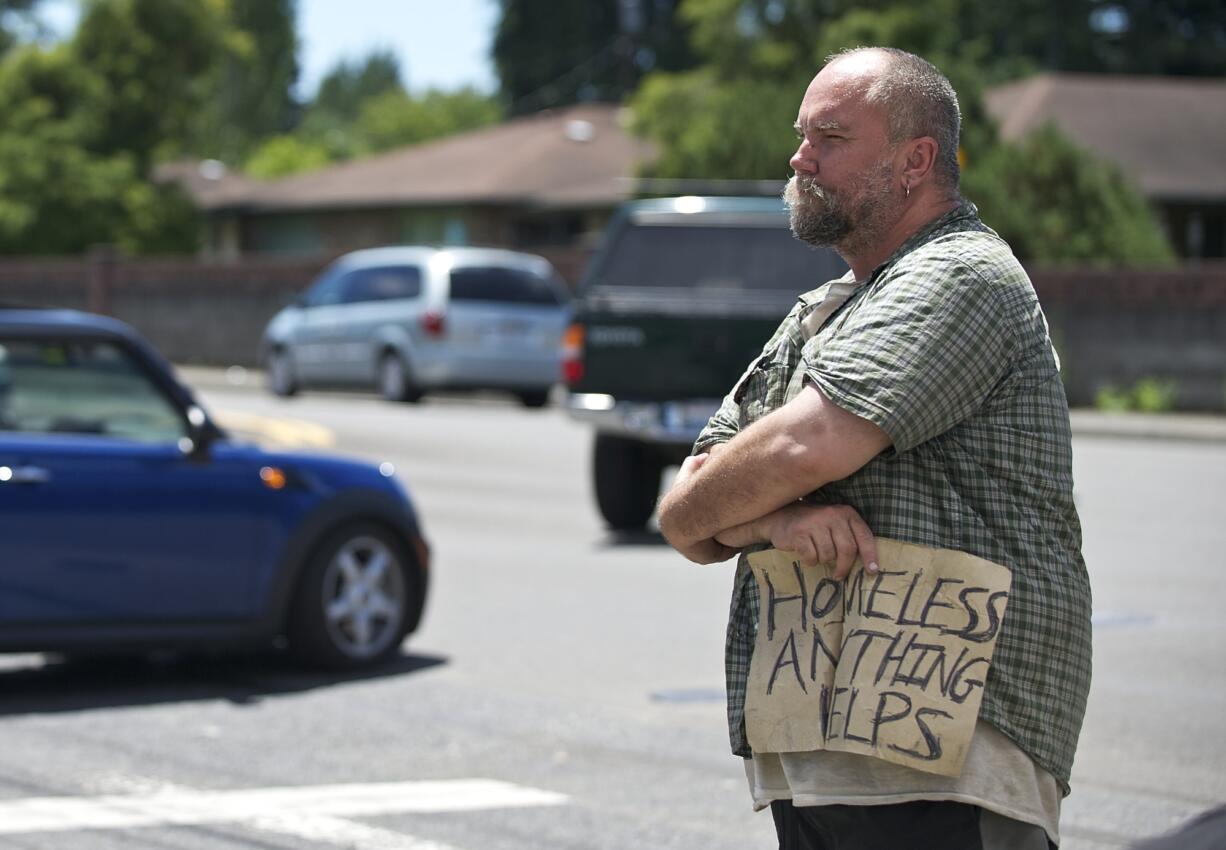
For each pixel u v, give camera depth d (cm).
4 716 1852
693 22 16262
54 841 1400
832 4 9375
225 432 2027
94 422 1955
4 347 1930
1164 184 9038
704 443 816
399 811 1490
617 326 3181
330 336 6419
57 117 12750
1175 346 6038
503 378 6100
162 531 1944
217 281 8762
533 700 1914
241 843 1399
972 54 9175
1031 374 732
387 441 4775
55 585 1883
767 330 3127
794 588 750
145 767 1633
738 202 3369
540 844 1398
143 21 12962
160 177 13312
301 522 2036
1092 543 3022
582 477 4078
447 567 2850
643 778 1600
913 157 752
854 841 741
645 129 9819
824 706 737
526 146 11400
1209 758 1655
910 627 721
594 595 2586
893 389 710
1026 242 6912
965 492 729
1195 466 4369
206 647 1988
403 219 11438
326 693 1964
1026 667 728
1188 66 14550
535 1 17138
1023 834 734
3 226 12056
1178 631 2253
